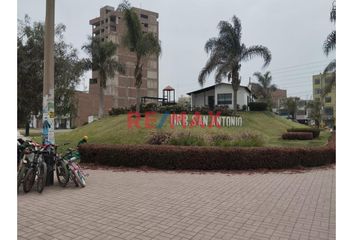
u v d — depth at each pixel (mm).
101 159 10805
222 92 37656
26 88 20391
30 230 4348
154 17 83062
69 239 4031
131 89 75250
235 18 27672
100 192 6734
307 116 66875
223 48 27453
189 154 10047
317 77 70375
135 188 7172
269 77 48969
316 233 4293
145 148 10375
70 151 7695
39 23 21312
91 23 81625
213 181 8117
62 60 22641
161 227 4500
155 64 81938
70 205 5648
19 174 6668
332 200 6133
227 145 11578
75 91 24766
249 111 35562
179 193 6672
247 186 7480
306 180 8414
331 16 20469
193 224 4637
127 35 24266
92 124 23703
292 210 5414
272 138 23250
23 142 7051
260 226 4570
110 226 4531
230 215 5098
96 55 33000
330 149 11781
